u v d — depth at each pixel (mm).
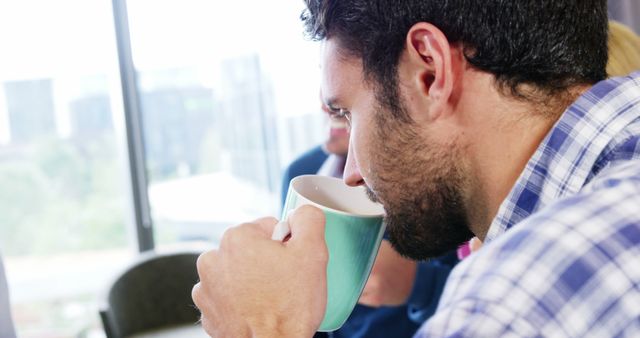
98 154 3350
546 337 449
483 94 639
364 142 708
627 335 463
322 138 3146
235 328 649
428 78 653
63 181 3357
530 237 487
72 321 3500
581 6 637
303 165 1782
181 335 2459
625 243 479
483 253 501
